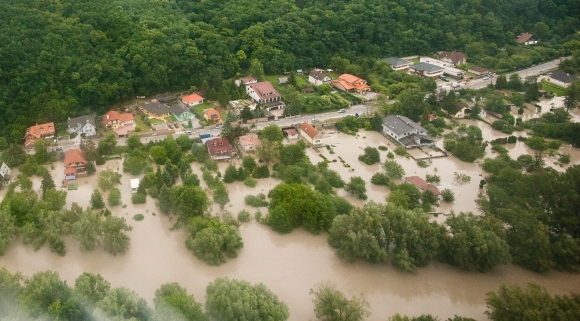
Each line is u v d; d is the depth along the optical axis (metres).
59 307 69.69
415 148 135.62
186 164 117.56
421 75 188.00
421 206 106.81
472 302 82.94
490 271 89.19
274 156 123.00
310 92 172.00
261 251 93.94
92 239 91.00
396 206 97.81
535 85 166.75
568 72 188.50
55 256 91.00
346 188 111.62
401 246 87.81
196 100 158.12
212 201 106.12
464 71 194.75
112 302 70.00
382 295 83.94
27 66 143.00
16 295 73.75
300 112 153.75
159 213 104.50
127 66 159.12
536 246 87.81
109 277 86.19
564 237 89.50
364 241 87.38
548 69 199.38
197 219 95.19
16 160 120.31
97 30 163.00
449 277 88.06
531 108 164.12
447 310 81.19
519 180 100.81
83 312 70.75
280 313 73.12
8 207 96.06
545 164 127.00
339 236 91.69
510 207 94.50
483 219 93.12
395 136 138.62
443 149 135.50
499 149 133.62
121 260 90.62
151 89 160.38
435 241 87.12
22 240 92.94
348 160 128.38
